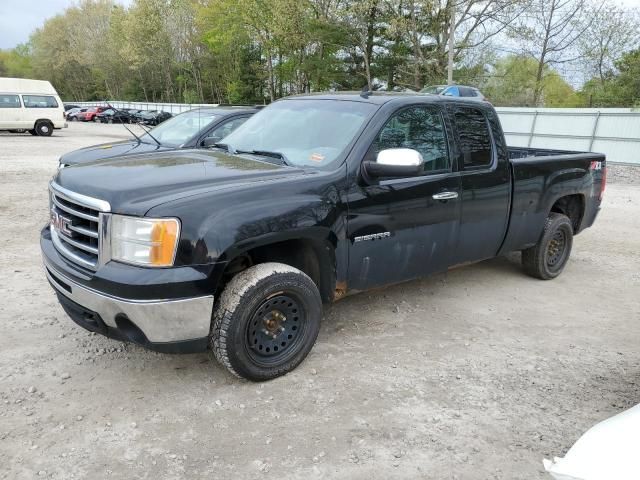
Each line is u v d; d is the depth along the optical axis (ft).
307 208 11.64
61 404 10.80
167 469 9.09
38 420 10.25
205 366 12.48
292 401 11.17
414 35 104.88
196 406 10.90
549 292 18.49
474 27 104.63
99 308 10.43
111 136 93.25
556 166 18.19
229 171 12.12
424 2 97.14
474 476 9.14
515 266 21.26
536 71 119.44
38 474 8.86
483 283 19.11
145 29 191.72
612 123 70.64
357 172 12.73
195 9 182.70
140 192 10.55
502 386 12.08
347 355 13.24
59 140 80.18
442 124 14.92
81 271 10.77
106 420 10.34
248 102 165.48
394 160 12.30
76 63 272.51
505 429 10.47
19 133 94.32
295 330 12.10
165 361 12.64
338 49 127.75
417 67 107.96
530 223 17.71
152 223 10.00
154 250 10.01
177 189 10.87
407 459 9.50
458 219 15.11
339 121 13.87
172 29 185.06
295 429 10.25
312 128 14.15
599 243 26.37
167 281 9.96
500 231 16.67
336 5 118.73
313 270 12.89
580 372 12.85
